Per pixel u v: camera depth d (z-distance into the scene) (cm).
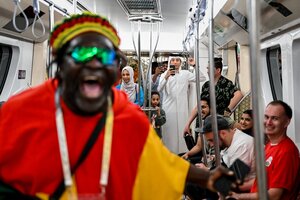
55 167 81
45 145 82
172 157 99
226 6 273
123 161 86
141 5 261
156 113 370
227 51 467
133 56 605
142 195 92
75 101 81
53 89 87
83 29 82
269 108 191
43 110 85
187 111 457
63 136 82
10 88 335
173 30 555
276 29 251
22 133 82
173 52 618
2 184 83
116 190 85
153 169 92
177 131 451
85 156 82
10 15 262
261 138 87
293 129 243
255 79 87
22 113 84
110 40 85
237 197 184
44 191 81
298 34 231
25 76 356
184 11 386
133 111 92
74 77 78
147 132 93
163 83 452
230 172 92
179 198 96
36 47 371
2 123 84
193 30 310
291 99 244
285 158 176
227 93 336
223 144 242
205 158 204
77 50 77
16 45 330
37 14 227
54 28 86
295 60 242
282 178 173
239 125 274
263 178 87
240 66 384
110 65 81
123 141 87
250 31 89
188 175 97
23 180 81
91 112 83
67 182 79
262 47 293
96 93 79
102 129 85
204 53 522
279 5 208
